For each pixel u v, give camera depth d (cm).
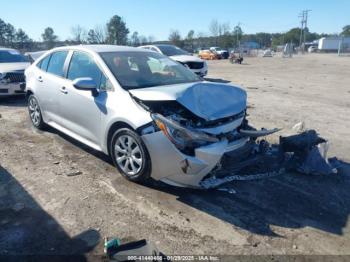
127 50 554
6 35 6731
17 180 459
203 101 427
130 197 418
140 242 312
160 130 399
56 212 384
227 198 421
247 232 356
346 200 427
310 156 499
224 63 3522
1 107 897
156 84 486
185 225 365
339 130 725
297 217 385
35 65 664
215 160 395
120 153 461
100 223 365
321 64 3256
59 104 567
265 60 4253
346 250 331
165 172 407
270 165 501
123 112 436
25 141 611
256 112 890
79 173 480
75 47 566
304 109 941
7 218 371
